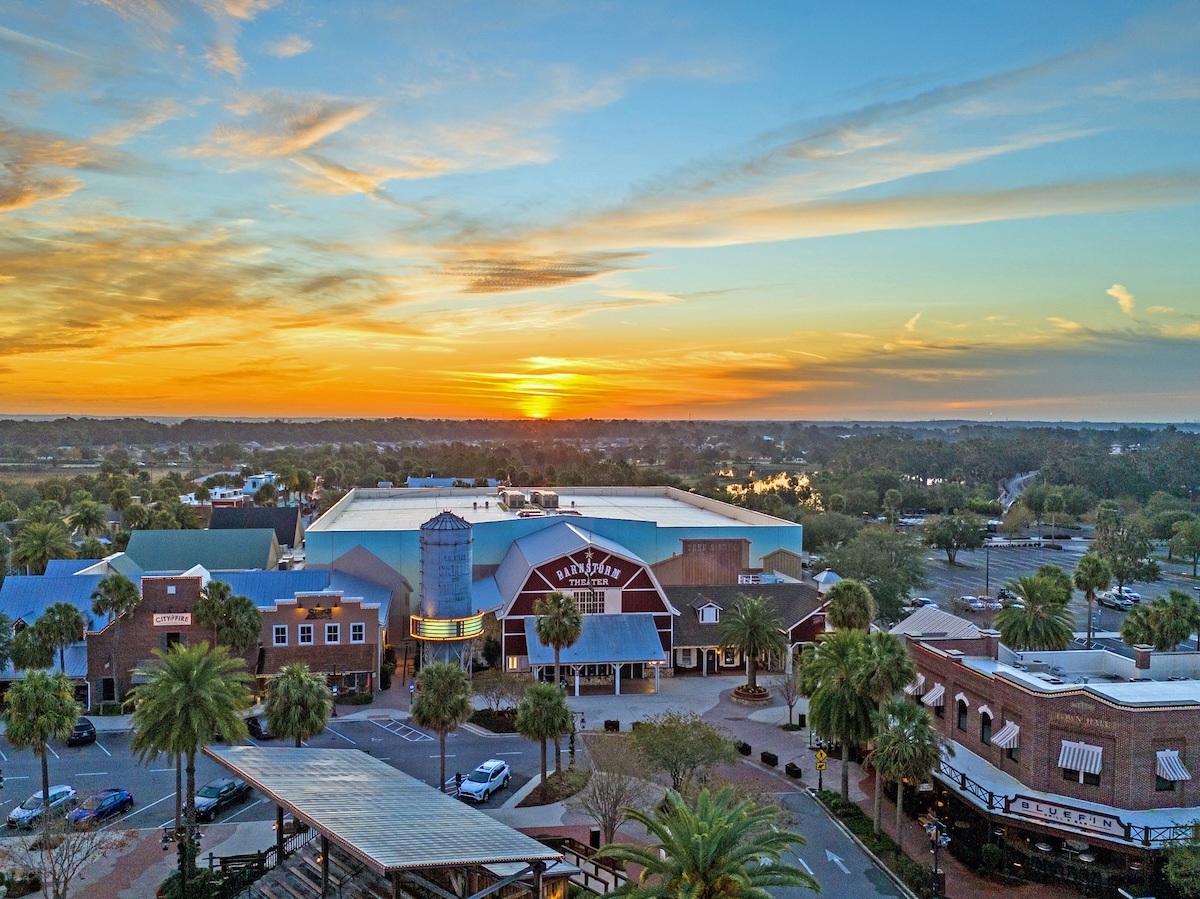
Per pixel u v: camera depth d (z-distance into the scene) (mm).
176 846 51625
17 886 46531
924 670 65562
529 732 60094
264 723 71250
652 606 90500
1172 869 42656
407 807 42000
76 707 54219
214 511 140375
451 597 88562
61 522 155125
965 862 49844
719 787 53969
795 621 92438
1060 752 50594
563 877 40875
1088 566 95625
